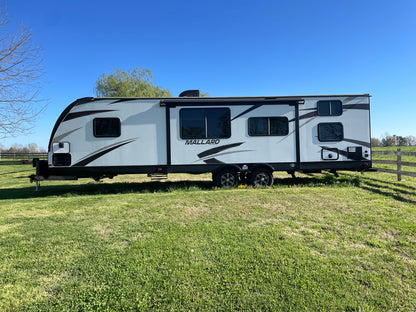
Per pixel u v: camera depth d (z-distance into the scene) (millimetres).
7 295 2430
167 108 7621
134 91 25984
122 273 2744
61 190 8531
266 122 7809
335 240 3539
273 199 5770
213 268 2820
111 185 9195
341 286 2496
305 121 7840
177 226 4148
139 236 3766
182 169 7676
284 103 7801
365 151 7852
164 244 3439
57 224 4391
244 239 3582
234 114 7750
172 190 7586
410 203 5352
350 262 2934
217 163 7738
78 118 7496
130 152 7590
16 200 6723
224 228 4027
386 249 3270
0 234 3943
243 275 2678
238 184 7902
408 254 3137
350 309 2193
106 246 3443
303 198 5812
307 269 2781
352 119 7863
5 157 32188
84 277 2709
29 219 4711
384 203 5332
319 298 2322
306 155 7840
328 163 7848
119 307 2240
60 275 2764
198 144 7688
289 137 7816
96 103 7516
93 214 4941
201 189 7844
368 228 3980
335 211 4840
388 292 2416
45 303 2316
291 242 3469
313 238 3602
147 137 7617
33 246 3479
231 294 2389
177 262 2957
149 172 7641
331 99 7840
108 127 7555
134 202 5824
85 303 2301
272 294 2379
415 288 2484
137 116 7598
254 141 7785
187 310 2197
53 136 7449
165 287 2494
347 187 7262
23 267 2938
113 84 25094
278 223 4238
